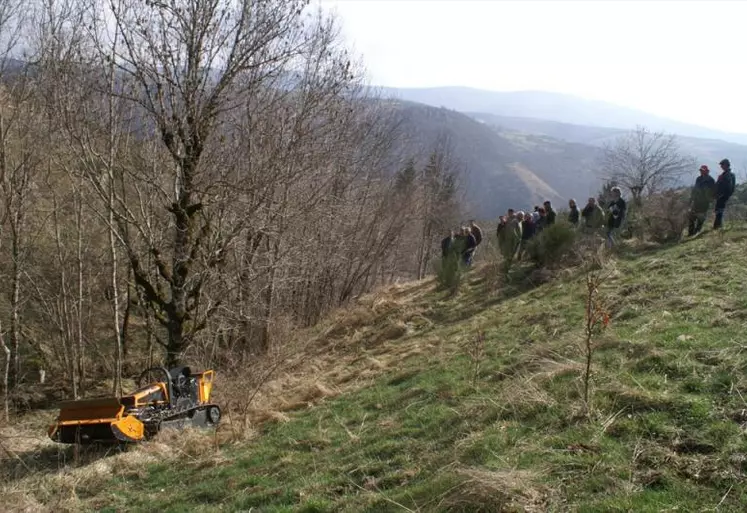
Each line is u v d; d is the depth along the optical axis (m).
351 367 13.43
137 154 15.69
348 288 28.05
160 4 12.30
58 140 15.60
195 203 13.84
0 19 16.80
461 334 12.31
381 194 32.47
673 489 4.12
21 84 17.52
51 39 14.29
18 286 18.02
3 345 16.52
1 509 7.74
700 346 6.61
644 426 5.09
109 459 9.48
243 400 11.64
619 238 15.66
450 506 4.67
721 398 5.28
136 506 7.43
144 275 13.77
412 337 14.45
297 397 11.63
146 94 13.42
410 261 45.44
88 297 21.00
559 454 4.95
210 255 13.96
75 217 19.47
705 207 14.26
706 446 4.58
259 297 18.70
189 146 13.24
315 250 23.11
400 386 9.84
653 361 6.46
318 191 18.11
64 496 8.19
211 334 17.17
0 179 17.06
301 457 7.62
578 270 14.22
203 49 13.06
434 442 6.54
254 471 7.59
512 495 4.39
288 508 5.93
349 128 22.75
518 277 16.12
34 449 11.55
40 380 19.30
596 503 4.10
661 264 11.97
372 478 6.11
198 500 7.12
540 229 17.97
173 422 10.57
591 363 6.90
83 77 13.53
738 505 3.80
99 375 20.70
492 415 6.48
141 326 25.44
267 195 14.12
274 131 14.70
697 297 8.77
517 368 8.24
